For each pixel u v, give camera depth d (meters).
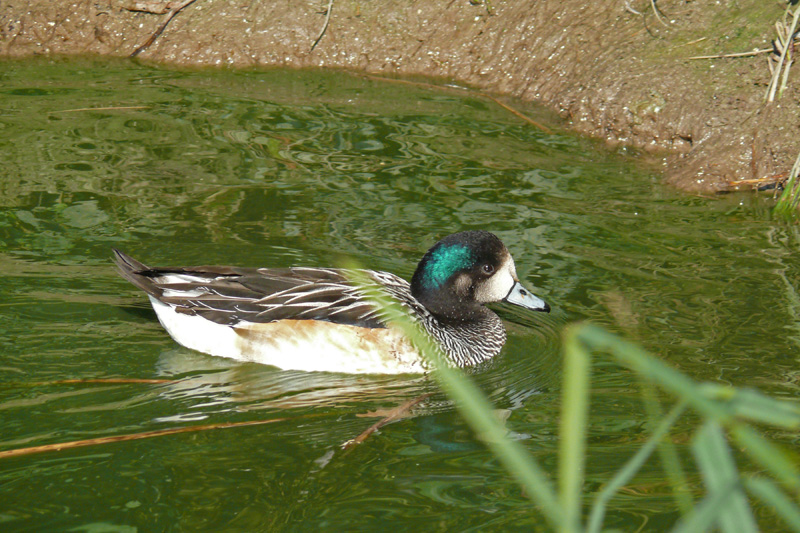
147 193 10.52
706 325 8.14
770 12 12.98
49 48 15.23
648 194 11.18
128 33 15.23
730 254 9.59
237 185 10.87
